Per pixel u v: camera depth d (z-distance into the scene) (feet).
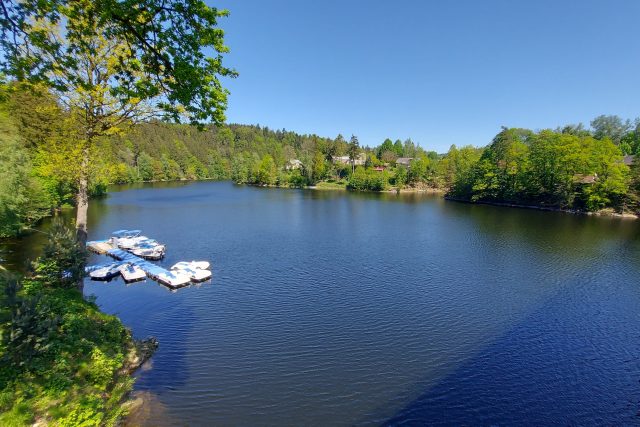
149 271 107.76
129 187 427.33
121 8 29.09
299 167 551.18
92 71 54.54
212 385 56.54
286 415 50.75
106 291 95.45
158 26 31.32
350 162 569.64
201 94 34.76
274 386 57.00
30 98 167.22
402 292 97.25
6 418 35.88
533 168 280.51
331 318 81.30
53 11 30.17
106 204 262.88
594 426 50.29
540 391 57.36
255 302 89.66
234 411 51.01
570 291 98.89
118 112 61.31
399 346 69.92
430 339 72.69
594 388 58.23
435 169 474.49
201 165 627.05
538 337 73.97
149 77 34.60
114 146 469.98
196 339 71.00
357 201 324.19
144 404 50.93
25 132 166.71
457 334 74.90
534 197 285.43
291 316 82.07
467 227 191.01
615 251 140.15
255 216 222.69
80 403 41.96
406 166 565.53
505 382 59.47
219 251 137.90
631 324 79.87
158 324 77.20
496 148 336.08
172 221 199.00
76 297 64.34
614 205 240.12
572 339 73.41
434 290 98.94
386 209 267.39
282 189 453.99
